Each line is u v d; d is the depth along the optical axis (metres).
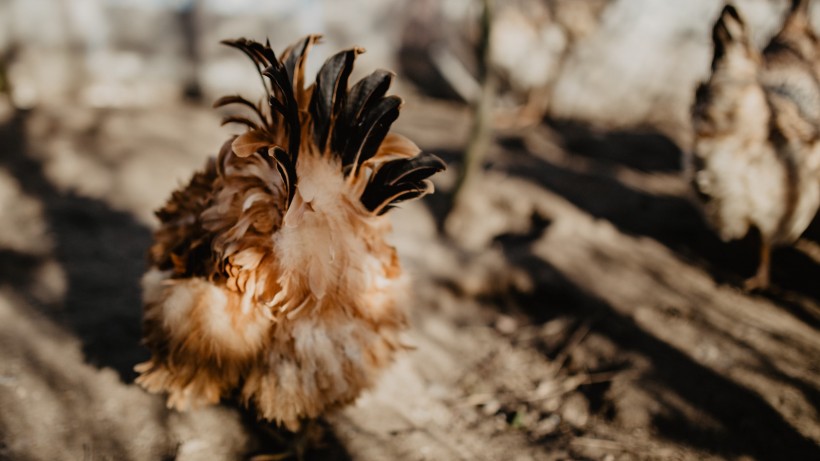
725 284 1.24
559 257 1.27
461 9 3.07
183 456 0.83
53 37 2.01
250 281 0.73
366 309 0.77
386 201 0.76
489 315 1.15
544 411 0.96
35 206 1.34
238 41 0.74
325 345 0.75
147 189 1.47
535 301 1.18
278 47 2.35
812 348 1.06
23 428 0.84
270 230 0.74
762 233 1.19
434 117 2.36
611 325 1.10
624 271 1.25
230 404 0.90
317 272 0.73
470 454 0.88
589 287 1.19
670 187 1.75
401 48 2.96
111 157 1.59
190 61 2.25
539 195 1.53
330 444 0.87
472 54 2.94
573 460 0.87
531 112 2.46
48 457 0.81
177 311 0.76
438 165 0.76
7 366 0.92
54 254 1.18
